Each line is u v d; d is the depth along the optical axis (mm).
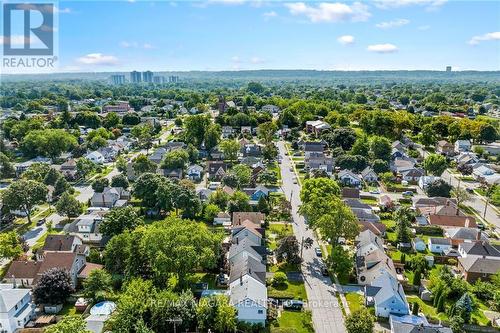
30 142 163750
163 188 102188
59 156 164625
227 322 58719
